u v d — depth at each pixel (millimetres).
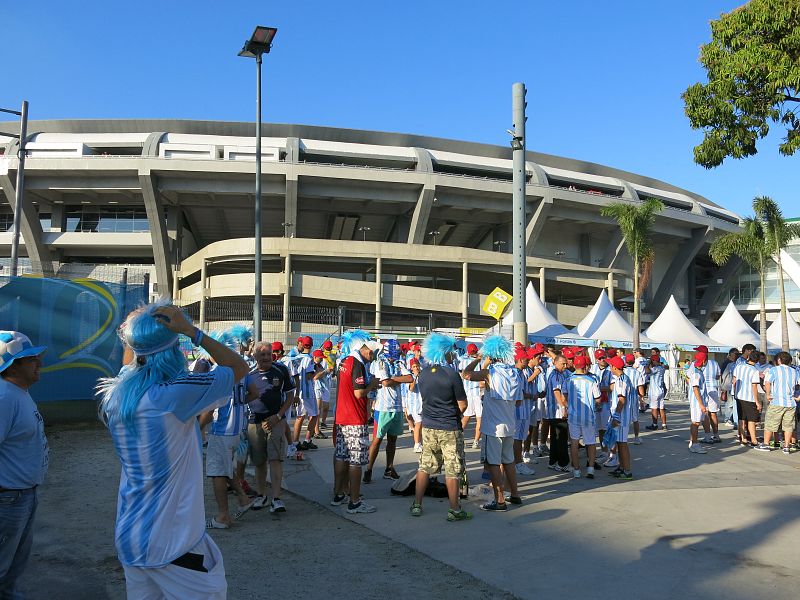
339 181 52156
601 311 29234
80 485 7613
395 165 56062
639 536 5914
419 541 5695
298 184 51562
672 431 14766
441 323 29969
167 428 2607
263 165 50031
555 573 4875
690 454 11297
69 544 5461
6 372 3613
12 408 3471
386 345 8766
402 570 4910
